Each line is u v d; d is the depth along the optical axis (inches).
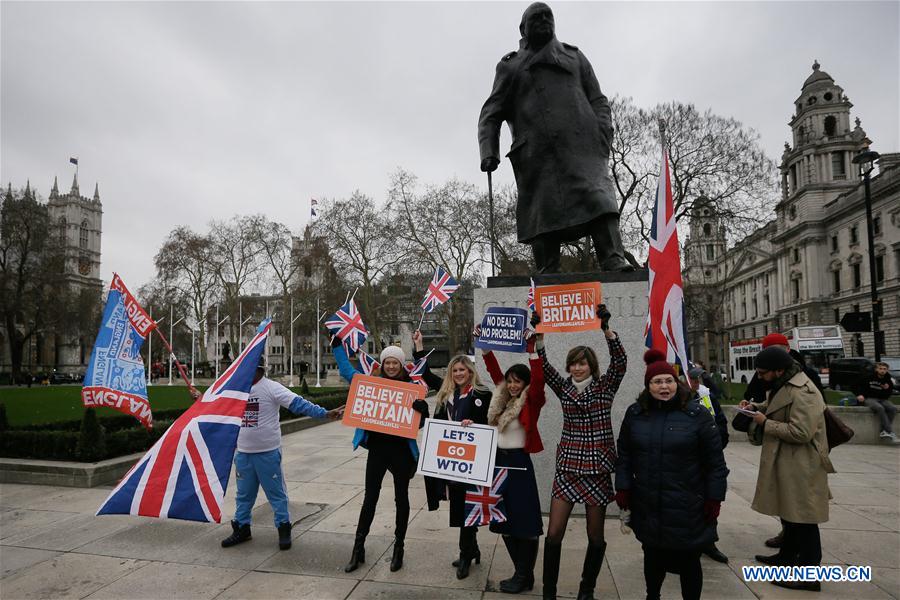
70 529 208.2
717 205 1038.4
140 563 173.5
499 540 196.1
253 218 2167.8
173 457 178.1
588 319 185.8
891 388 416.5
